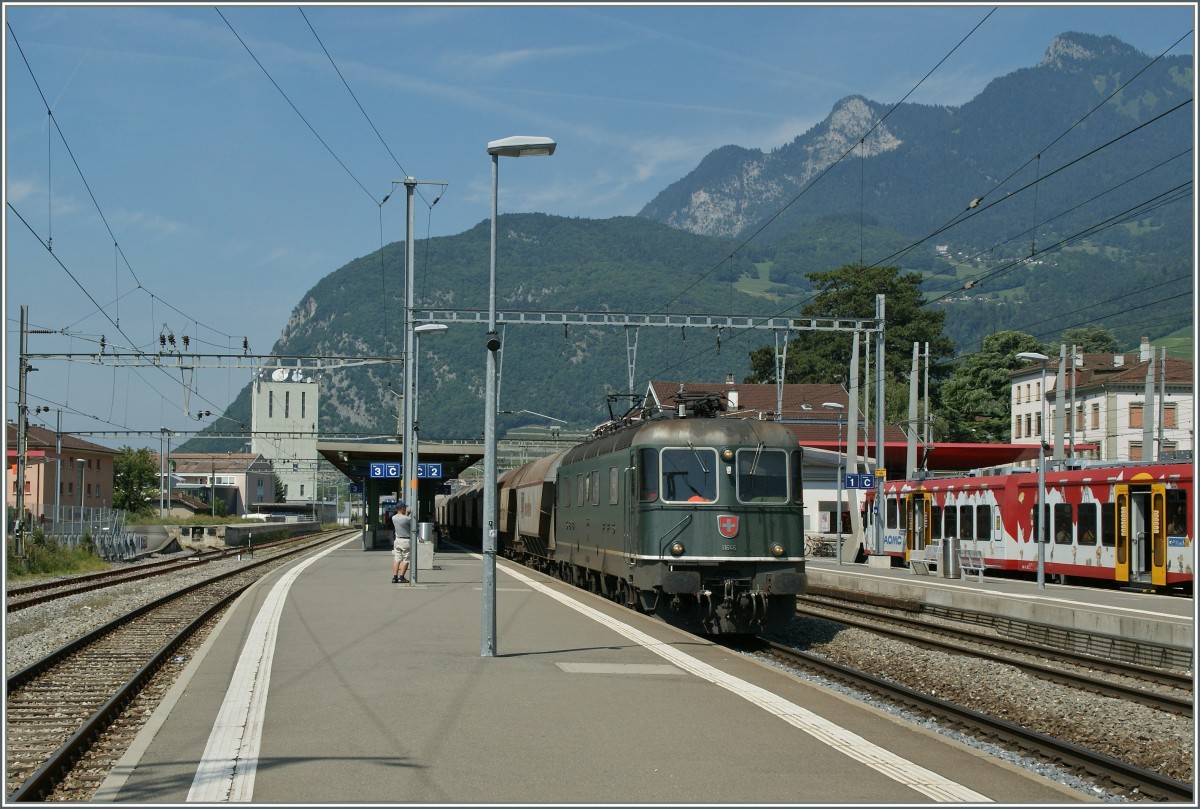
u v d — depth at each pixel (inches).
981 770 353.1
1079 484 1252.5
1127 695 589.0
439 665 567.2
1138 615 842.8
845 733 405.4
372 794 320.8
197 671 543.2
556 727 413.7
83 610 1030.4
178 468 5123.0
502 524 1749.5
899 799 319.6
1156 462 1195.3
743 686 506.6
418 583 1139.9
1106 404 2834.6
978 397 3449.8
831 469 2374.5
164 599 1064.2
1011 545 1392.7
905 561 1713.8
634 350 1448.1
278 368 1704.0
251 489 5182.1
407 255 1478.8
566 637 686.5
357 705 455.2
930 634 918.4
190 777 339.0
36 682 590.9
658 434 802.8
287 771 346.6
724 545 783.7
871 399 3110.2
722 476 792.3
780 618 797.9
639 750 377.7
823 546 2080.5
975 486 1493.6
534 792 324.2
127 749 377.4
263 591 1035.3
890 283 3415.4
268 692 484.7
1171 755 473.7
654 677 532.1
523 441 1879.9
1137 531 1149.7
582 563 1043.3
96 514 2151.8
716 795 322.7
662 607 815.1
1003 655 768.9
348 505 5447.8
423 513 2397.9
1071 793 328.8
